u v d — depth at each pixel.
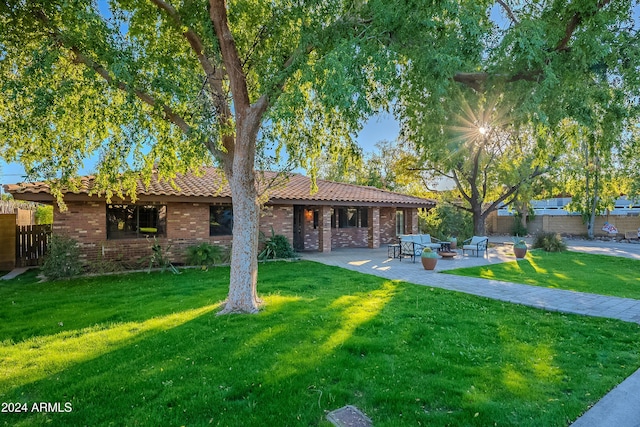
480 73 5.72
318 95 5.06
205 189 13.20
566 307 7.07
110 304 7.32
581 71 5.23
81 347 4.86
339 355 4.55
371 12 5.65
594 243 24.77
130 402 3.47
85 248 11.27
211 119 6.25
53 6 5.95
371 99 6.31
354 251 17.67
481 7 5.59
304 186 17.97
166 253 12.67
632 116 5.32
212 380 3.88
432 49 5.05
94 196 10.90
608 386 3.84
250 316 6.12
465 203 27.03
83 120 6.98
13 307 7.09
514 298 7.86
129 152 7.55
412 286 9.10
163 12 6.82
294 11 6.16
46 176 7.08
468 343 5.06
